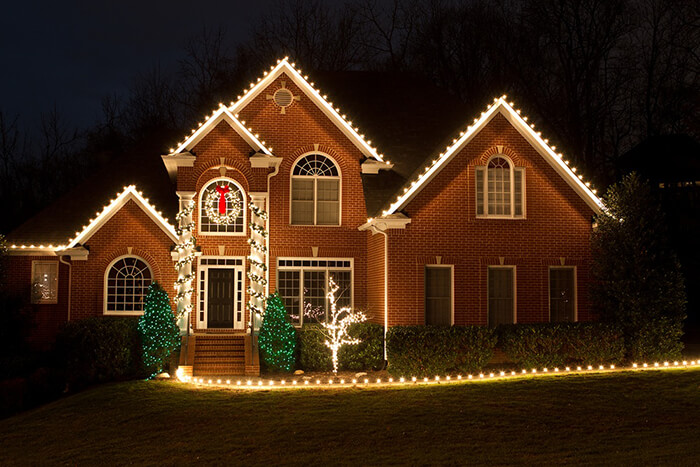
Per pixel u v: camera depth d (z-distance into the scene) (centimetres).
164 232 2647
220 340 2559
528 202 2608
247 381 2195
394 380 2189
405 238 2519
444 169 2567
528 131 2594
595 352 2295
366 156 2812
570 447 1446
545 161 2630
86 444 1600
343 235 2789
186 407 1845
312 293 2777
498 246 2577
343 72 3328
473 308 2544
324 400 1880
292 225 2769
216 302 2700
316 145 2805
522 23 4528
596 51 4262
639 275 2378
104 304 2608
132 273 2647
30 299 2686
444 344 2203
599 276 2456
